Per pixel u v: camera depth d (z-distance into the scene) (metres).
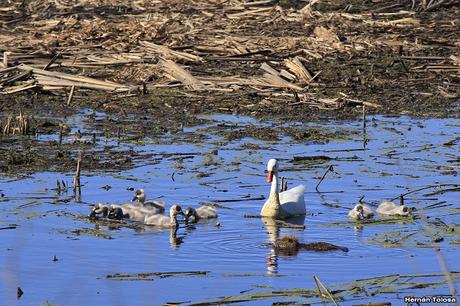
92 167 19.52
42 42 31.75
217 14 36.75
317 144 21.80
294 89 26.89
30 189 17.89
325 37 32.34
